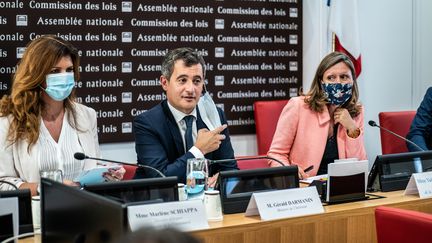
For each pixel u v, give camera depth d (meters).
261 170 2.40
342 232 2.43
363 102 5.07
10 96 2.85
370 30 5.05
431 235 1.82
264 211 2.25
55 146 2.85
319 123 3.44
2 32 3.73
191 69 2.90
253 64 4.54
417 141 3.90
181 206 2.03
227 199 2.33
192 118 3.00
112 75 4.05
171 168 2.78
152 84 4.18
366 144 5.10
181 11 4.25
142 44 4.13
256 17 4.53
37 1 3.80
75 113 2.97
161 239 0.77
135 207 1.93
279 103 4.39
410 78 5.26
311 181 2.84
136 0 4.09
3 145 2.75
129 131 4.12
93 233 1.39
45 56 2.76
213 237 2.10
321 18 4.77
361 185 2.63
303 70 4.76
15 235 1.90
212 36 4.38
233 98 4.48
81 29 3.94
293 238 2.31
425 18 5.28
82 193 1.45
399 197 2.70
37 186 2.61
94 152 3.01
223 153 3.09
